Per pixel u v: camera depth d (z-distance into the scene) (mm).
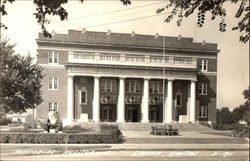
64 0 6969
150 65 68625
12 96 40344
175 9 8352
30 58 43156
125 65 67375
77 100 66875
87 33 68438
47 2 6941
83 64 65562
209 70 74625
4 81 37375
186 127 62000
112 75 66875
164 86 69500
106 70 66688
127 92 69625
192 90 71000
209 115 74000
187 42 72938
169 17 8445
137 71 68188
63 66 66938
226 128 62156
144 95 68688
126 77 67562
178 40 72438
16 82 39375
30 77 42656
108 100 68250
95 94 66000
